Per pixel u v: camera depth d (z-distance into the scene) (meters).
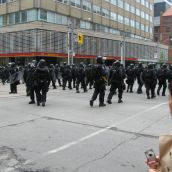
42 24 48.28
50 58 50.78
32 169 5.63
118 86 14.81
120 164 5.91
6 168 5.67
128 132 8.61
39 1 48.62
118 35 66.19
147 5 85.06
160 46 85.38
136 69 20.80
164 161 2.03
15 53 51.34
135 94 20.05
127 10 74.00
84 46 56.03
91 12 60.41
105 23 65.00
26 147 7.02
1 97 17.03
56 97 17.25
